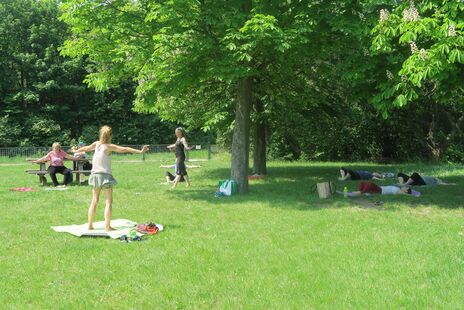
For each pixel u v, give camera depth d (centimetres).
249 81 1367
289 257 637
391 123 2869
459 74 1049
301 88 1761
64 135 4484
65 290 520
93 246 706
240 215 967
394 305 462
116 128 4931
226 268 593
